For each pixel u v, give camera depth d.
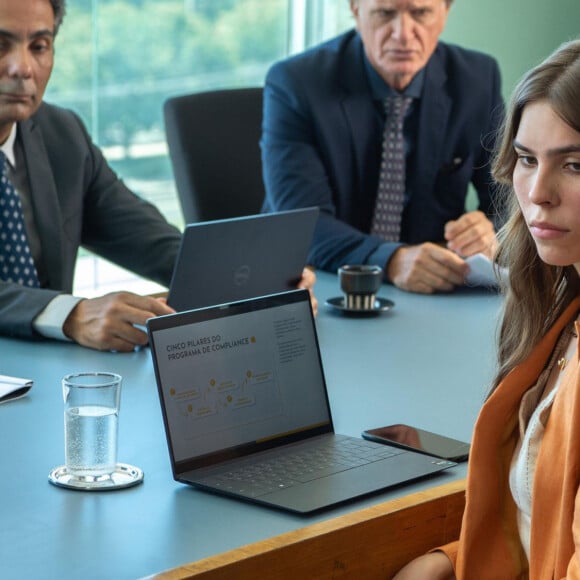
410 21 3.82
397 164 4.03
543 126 1.63
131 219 3.58
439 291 3.47
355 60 4.04
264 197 4.25
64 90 5.28
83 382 1.94
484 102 4.23
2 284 2.84
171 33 5.60
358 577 1.76
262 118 4.25
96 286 5.70
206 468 1.92
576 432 1.63
